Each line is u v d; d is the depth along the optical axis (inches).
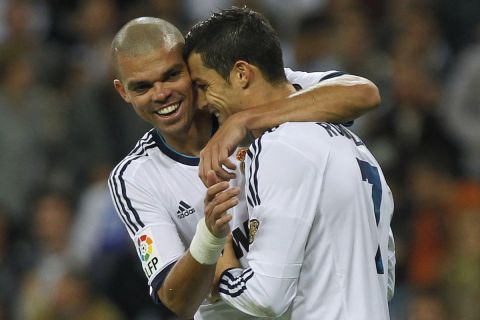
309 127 503.2
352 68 1128.2
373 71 1119.6
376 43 1210.0
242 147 530.9
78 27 1284.4
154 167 551.8
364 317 491.8
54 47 1277.1
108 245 1024.2
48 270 1037.8
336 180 497.0
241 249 527.8
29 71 1194.0
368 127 1082.7
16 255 1070.4
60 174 1119.6
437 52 1236.5
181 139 545.6
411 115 1079.6
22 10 1232.2
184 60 526.0
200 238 500.7
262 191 492.1
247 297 493.7
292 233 487.8
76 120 1151.0
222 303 543.5
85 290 994.1
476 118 1149.1
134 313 981.8
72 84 1215.6
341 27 1159.0
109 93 1150.3
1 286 1041.5
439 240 1019.9
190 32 525.7
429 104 1114.1
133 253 996.6
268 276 487.5
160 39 524.7
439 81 1197.7
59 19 1302.9
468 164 1135.6
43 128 1166.3
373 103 510.3
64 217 1062.4
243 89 512.7
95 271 1006.4
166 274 523.2
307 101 508.7
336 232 496.4
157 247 531.8
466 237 1004.6
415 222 1029.2
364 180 510.3
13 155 1140.5
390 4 1279.5
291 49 1192.8
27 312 1023.6
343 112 508.4
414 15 1240.8
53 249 1051.3
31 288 1032.8
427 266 1010.1
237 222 528.7
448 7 1293.1
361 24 1173.1
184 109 528.7
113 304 984.3
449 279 997.8
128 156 560.7
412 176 1041.5
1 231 1069.1
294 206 488.7
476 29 1269.7
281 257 487.5
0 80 1180.5
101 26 1259.8
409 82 1091.9
